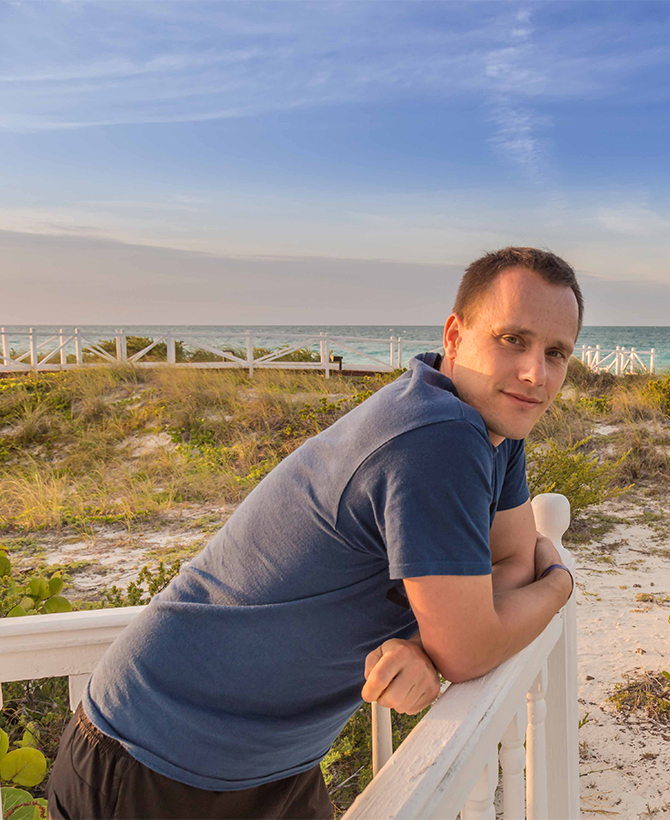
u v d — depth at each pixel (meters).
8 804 1.81
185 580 1.26
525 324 1.12
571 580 1.35
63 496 8.21
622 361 18.34
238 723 1.16
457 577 0.98
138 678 1.19
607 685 3.46
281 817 1.34
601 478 7.14
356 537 1.06
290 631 1.13
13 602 3.15
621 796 2.61
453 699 1.07
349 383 12.77
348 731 2.77
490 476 1.06
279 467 1.20
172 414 11.10
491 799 1.15
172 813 1.18
